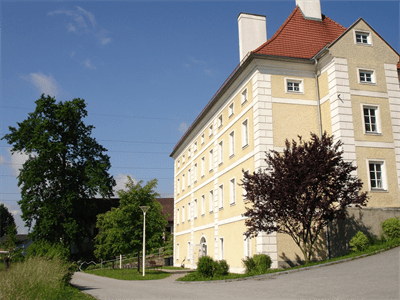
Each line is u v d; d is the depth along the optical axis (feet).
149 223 92.17
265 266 61.72
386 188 71.26
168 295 43.42
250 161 76.84
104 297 44.11
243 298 36.35
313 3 89.97
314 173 54.60
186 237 126.41
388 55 77.77
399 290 32.96
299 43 82.23
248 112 79.20
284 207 56.18
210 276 66.08
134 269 113.80
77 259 166.71
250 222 59.26
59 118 138.92
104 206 168.04
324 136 58.54
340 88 72.90
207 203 105.40
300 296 34.58
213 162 101.81
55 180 138.41
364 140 72.08
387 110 74.90
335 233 66.03
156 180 95.61
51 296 40.78
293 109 75.66
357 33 77.36
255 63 76.02
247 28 93.97
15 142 139.03
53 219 132.87
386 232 62.75
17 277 38.29
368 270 43.70
